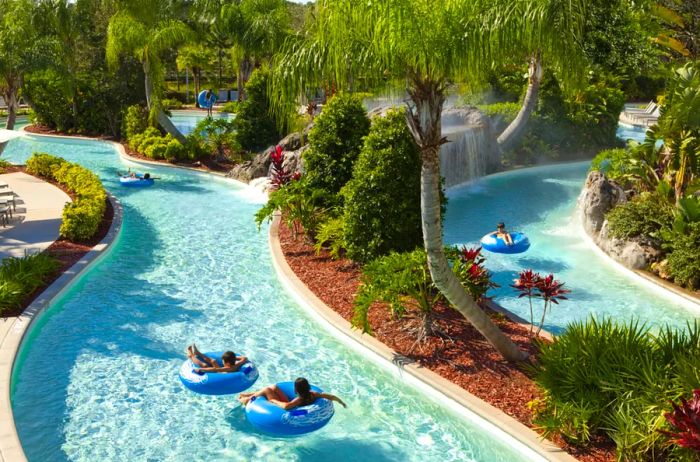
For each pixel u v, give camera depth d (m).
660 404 8.65
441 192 16.31
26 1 42.91
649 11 38.38
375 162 15.70
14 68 35.41
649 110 51.47
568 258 18.95
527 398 10.67
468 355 12.10
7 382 10.89
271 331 13.97
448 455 9.80
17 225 20.81
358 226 16.05
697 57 37.75
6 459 8.83
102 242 19.27
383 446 10.01
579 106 35.78
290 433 9.53
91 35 45.00
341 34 9.05
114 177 31.31
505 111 35.28
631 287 16.70
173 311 14.92
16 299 14.11
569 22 8.50
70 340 13.30
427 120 9.67
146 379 11.83
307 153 19.78
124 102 43.44
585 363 9.85
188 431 10.30
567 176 31.89
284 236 20.22
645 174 20.53
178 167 32.94
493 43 8.69
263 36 38.50
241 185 29.23
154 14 37.22
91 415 10.65
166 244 20.17
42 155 30.02
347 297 14.99
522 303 15.72
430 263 10.58
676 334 10.00
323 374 12.18
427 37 8.62
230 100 69.69
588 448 9.24
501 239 18.77
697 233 16.27
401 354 12.27
